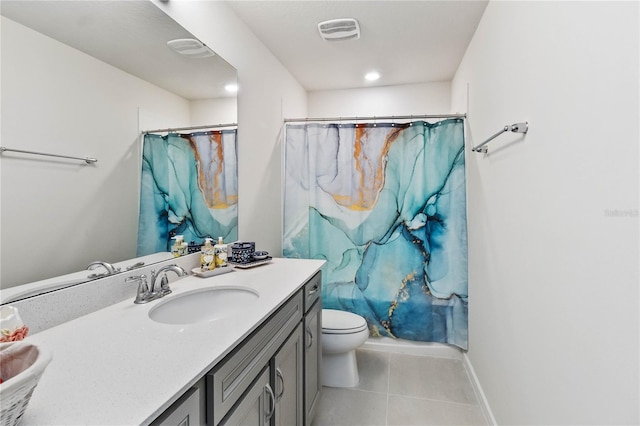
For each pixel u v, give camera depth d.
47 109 0.95
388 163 2.39
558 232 1.00
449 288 2.32
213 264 1.60
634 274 0.68
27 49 0.90
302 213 2.52
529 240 1.22
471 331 2.18
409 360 2.38
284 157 2.61
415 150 2.35
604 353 0.79
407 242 2.38
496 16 1.63
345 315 2.25
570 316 0.94
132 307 1.12
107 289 1.13
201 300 1.35
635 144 0.67
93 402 0.60
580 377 0.89
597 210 0.81
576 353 0.91
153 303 1.16
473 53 2.16
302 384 1.49
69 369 0.71
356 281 2.47
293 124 2.58
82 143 1.06
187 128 1.55
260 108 2.25
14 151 0.87
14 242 0.88
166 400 0.61
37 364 0.52
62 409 0.58
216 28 1.74
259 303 1.15
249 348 0.97
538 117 1.13
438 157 2.32
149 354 0.79
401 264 2.39
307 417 1.55
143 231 1.31
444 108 3.13
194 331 0.92
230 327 0.94
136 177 1.28
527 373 1.25
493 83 1.68
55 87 0.97
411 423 1.72
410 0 1.80
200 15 1.62
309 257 2.52
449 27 2.07
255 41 2.17
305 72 2.86
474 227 2.10
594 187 0.82
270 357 1.14
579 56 0.88
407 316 2.41
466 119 2.32
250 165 2.10
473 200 2.12
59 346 0.83
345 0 1.81
